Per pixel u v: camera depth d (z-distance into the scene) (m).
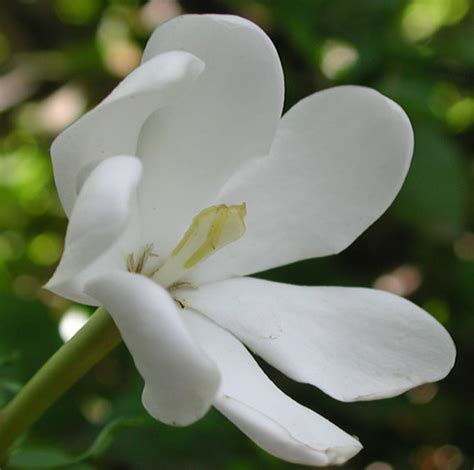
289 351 0.26
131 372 0.38
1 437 0.26
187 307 0.26
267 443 0.23
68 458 0.30
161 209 0.26
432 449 0.43
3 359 0.30
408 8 0.46
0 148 0.55
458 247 0.43
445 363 0.26
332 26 0.41
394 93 0.39
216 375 0.22
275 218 0.27
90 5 0.53
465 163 0.43
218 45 0.26
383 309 0.27
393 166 0.27
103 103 0.23
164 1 0.46
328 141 0.27
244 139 0.26
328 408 0.38
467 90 0.42
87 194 0.22
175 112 0.26
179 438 0.35
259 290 0.27
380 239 0.42
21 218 0.51
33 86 0.52
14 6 0.53
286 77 0.40
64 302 0.42
